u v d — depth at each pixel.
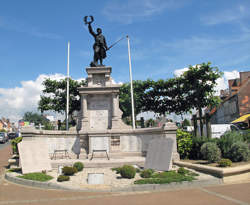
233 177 10.13
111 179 10.23
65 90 28.91
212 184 9.56
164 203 7.15
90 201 7.46
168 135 14.89
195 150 15.30
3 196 8.16
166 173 10.56
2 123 98.38
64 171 11.20
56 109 28.34
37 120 80.94
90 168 13.08
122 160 14.02
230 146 13.21
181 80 26.78
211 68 25.31
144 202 7.28
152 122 35.53
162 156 11.95
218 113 50.81
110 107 17.80
